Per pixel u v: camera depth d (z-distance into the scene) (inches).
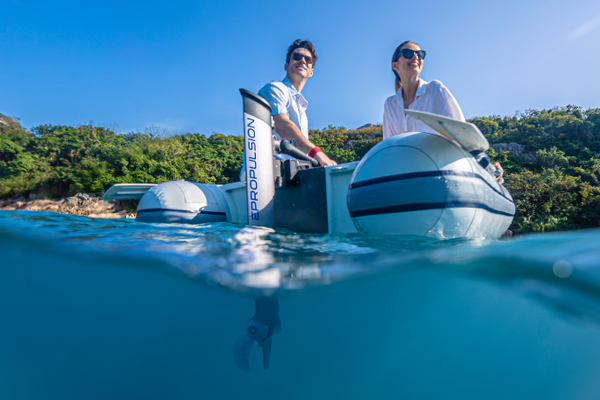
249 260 53.1
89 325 83.5
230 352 74.0
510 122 1784.0
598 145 1318.9
